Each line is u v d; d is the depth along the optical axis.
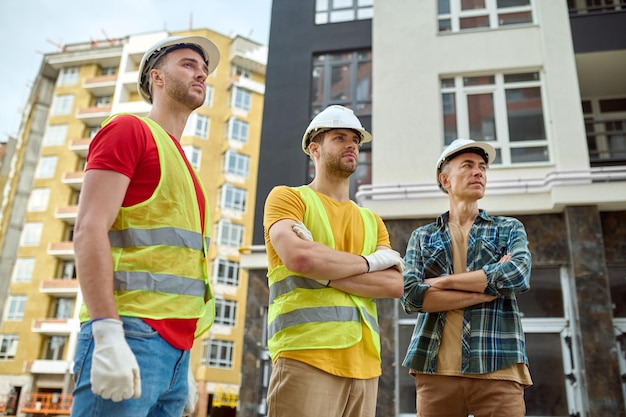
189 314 2.22
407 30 11.70
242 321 37.59
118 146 2.18
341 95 13.64
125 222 2.18
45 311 40.12
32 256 42.00
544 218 9.55
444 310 3.47
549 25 11.10
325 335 2.79
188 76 2.60
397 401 8.87
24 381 38.31
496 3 11.77
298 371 2.75
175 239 2.25
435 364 3.45
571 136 10.23
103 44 48.66
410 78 11.28
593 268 8.95
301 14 14.38
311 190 3.27
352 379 2.82
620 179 9.35
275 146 13.12
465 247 3.78
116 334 1.88
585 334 8.62
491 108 11.00
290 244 2.85
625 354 8.78
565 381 8.62
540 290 9.22
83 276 1.94
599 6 11.85
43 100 48.81
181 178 2.36
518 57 11.09
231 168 41.28
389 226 10.04
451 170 4.02
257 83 44.53
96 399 1.91
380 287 2.97
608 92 12.68
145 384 2.00
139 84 2.77
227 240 39.22
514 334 3.37
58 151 44.88
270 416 2.78
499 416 3.25
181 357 2.19
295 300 2.89
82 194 2.10
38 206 43.53
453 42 11.45
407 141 10.79
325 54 14.06
